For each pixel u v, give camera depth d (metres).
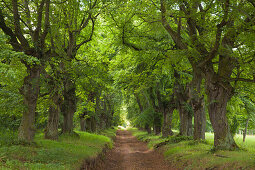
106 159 13.59
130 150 19.80
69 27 12.39
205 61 9.90
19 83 10.34
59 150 9.30
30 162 7.04
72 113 17.98
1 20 9.28
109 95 38.19
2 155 6.86
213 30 9.25
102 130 36.75
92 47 19.28
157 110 26.59
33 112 10.55
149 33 14.63
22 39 9.67
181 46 10.96
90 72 13.64
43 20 12.16
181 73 16.27
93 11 11.98
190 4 9.23
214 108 10.38
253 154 8.44
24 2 11.19
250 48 8.14
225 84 10.09
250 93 13.98
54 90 11.98
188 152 11.32
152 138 24.69
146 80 17.55
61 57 11.66
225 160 7.87
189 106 18.70
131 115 43.88
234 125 21.67
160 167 11.20
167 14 9.92
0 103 10.55
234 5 7.75
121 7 11.94
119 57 19.95
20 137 10.19
